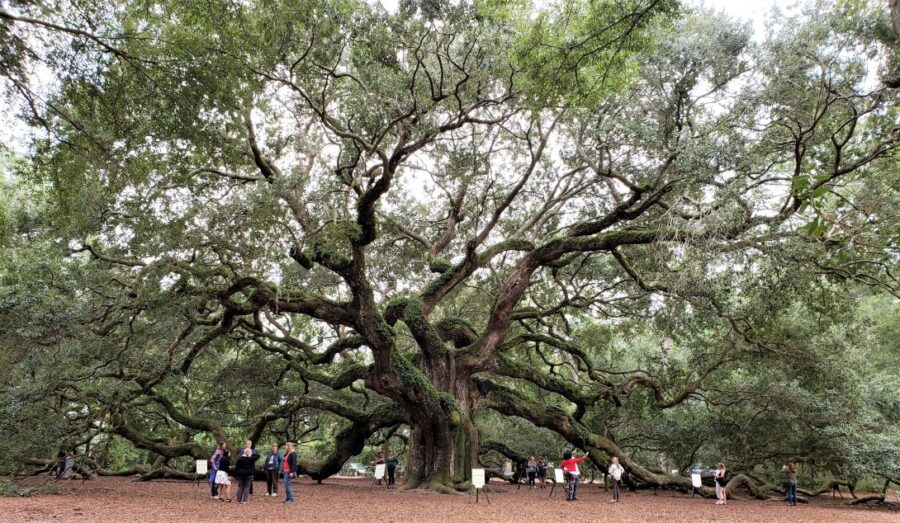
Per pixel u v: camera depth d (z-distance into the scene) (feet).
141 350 56.90
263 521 38.81
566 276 82.07
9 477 64.64
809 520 48.47
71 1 35.91
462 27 47.57
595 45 38.01
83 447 88.38
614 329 92.84
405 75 52.06
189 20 39.99
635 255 72.49
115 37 36.91
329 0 44.11
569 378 105.09
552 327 86.89
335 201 51.85
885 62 45.27
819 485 84.48
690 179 47.26
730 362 73.20
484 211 84.33
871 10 45.85
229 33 40.70
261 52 44.29
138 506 45.47
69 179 44.52
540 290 89.35
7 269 65.21
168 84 40.24
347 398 93.86
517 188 66.28
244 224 46.11
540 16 39.88
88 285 55.67
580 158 73.56
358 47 49.03
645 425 82.64
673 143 49.37
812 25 46.24
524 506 53.47
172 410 75.66
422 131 50.62
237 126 48.65
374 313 60.08
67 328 51.03
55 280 55.42
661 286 61.41
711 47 50.37
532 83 41.81
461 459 64.59
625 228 68.85
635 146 57.26
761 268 51.57
